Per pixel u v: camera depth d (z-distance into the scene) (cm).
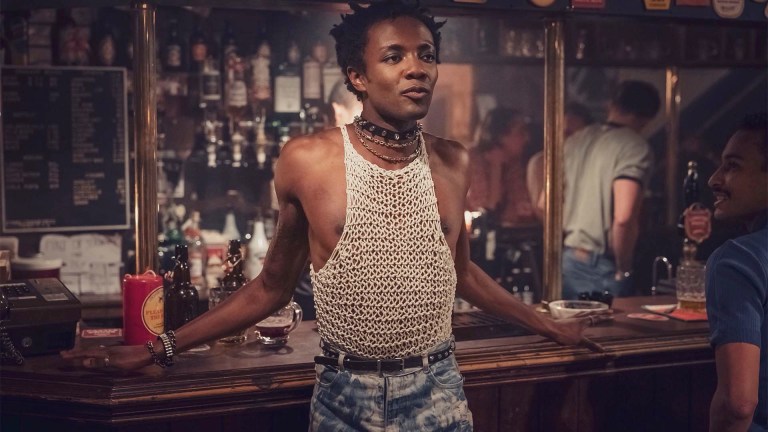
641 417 264
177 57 473
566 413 254
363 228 189
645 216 588
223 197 489
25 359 231
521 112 584
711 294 187
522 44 530
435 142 207
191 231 455
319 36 498
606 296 295
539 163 568
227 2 266
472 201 570
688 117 615
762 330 183
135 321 242
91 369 218
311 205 193
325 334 196
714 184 201
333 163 193
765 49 565
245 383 216
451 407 197
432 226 193
